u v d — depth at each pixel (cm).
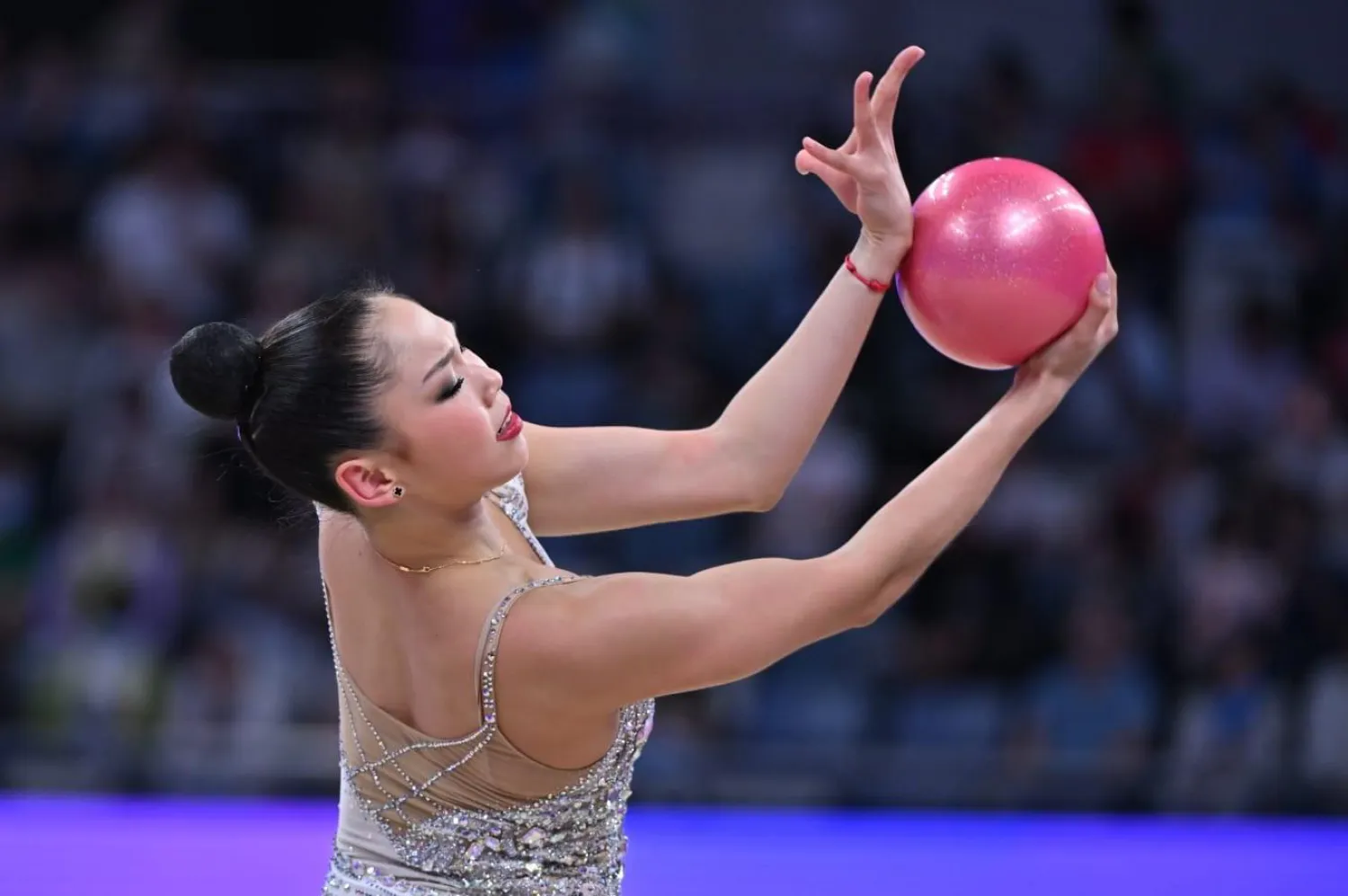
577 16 3303
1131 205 2970
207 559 2534
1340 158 3086
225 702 2416
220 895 1641
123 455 2656
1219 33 3225
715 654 843
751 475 991
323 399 859
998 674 2512
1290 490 2695
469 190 3006
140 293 2881
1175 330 2917
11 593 2575
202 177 2986
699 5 3281
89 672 2427
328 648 2484
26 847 1850
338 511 909
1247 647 2492
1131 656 2494
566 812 902
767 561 866
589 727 878
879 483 2720
